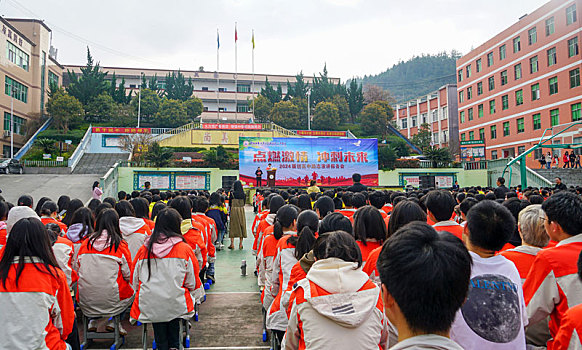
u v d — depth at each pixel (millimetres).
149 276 3619
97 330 4445
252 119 52469
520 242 4047
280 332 3562
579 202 2498
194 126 37375
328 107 46312
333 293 2170
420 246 1380
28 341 2789
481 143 31766
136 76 55812
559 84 31641
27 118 37125
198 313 5391
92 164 29625
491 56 40625
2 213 4871
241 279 7410
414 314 1322
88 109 42000
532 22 34594
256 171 26297
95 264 4145
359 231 3557
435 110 53062
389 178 28766
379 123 46719
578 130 29703
